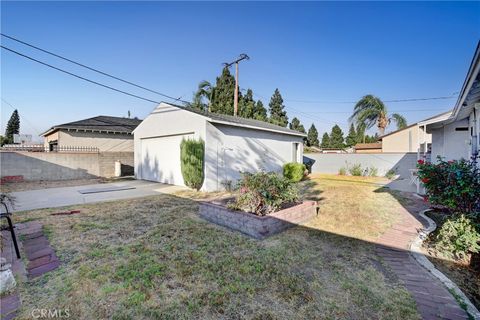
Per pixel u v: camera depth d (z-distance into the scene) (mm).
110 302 2402
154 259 3346
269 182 5039
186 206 6621
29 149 16078
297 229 4746
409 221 5234
